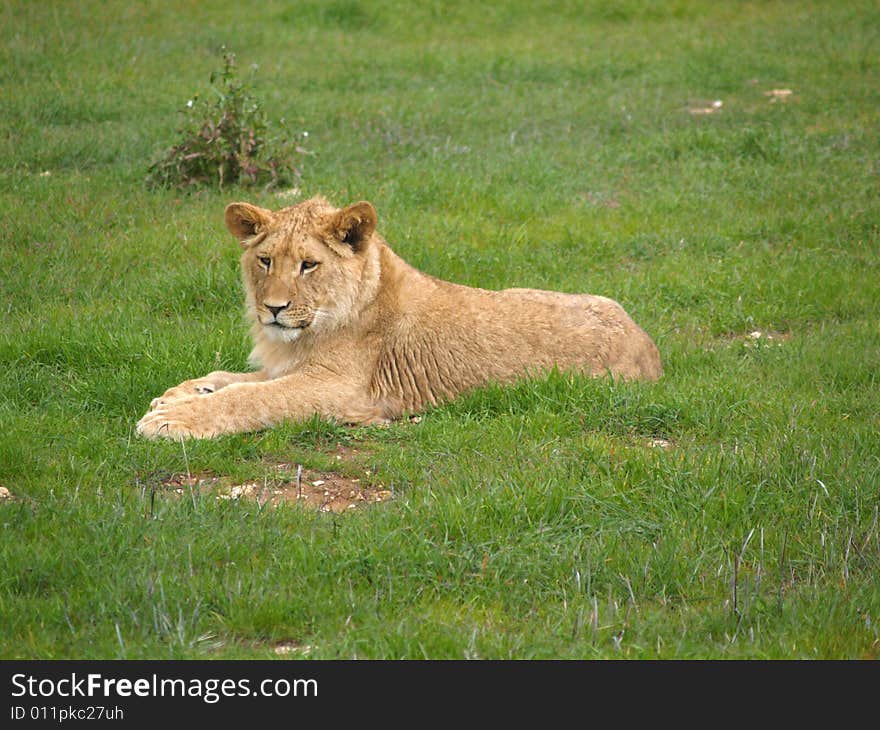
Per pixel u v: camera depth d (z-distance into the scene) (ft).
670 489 32.50
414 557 28.48
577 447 35.42
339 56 104.01
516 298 41.39
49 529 29.12
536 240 59.11
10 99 79.56
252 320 40.47
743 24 122.83
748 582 27.91
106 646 24.59
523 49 110.32
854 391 41.68
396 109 85.35
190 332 45.34
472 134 79.82
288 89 89.97
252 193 64.23
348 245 38.65
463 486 32.35
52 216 58.39
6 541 28.14
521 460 34.58
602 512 31.60
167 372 41.37
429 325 40.06
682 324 49.75
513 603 27.43
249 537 29.19
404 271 40.75
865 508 31.99
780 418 38.11
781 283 53.67
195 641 25.07
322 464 35.04
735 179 70.59
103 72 90.68
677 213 64.54
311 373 38.81
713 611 26.96
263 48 105.91
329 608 26.50
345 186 64.95
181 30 108.37
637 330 42.42
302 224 38.27
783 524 31.22
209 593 26.61
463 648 24.88
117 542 28.53
